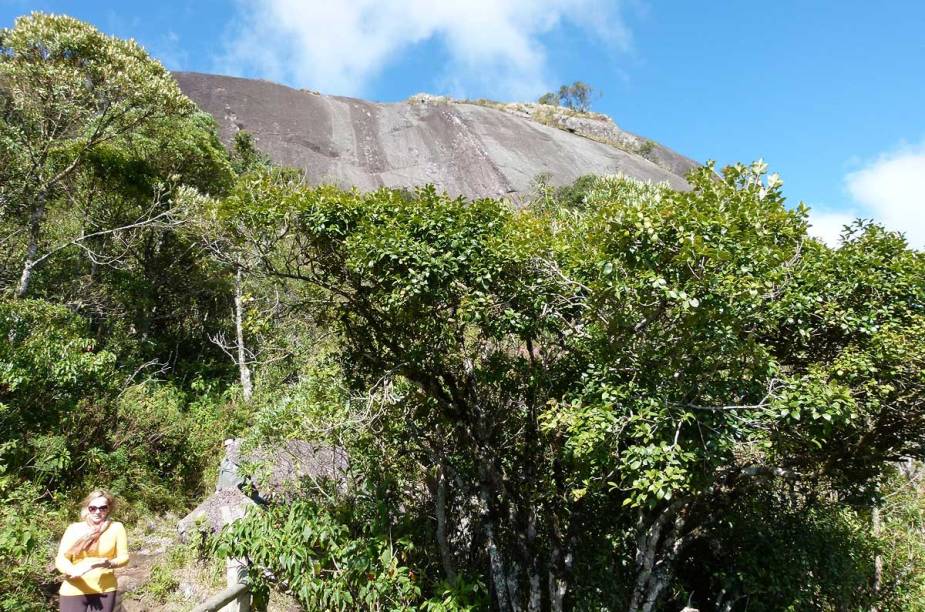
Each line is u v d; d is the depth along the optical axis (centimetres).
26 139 1245
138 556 732
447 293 538
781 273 477
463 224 546
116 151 1468
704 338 433
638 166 6056
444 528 607
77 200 1530
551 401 500
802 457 582
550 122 7131
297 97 6469
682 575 702
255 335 1488
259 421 702
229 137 5231
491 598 617
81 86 1209
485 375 645
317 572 537
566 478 598
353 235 542
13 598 531
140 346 1514
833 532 716
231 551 531
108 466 888
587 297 504
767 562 645
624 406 454
